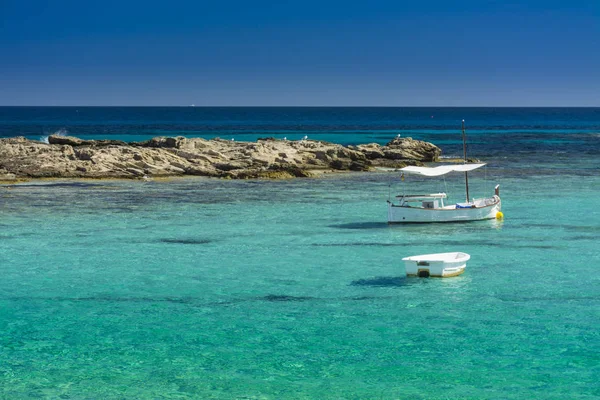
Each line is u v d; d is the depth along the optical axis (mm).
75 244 37094
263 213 47062
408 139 90062
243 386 19062
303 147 82625
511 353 21172
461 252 33531
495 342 22078
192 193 56812
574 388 18766
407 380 19344
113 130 164125
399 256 34156
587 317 24391
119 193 56406
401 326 23641
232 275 30625
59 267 32125
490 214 44000
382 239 38375
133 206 49812
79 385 19172
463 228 41469
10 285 29141
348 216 45938
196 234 39812
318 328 23531
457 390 18703
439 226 42188
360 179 67562
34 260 33500
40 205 49938
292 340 22438
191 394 18578
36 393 18656
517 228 41219
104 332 23344
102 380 19500
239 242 37656
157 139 82562
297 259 33656
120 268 31938
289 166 70250
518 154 96250
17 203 50719
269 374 19828
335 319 24438
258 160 72688
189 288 28594
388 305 25969
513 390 18672
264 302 26531
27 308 26016
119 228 41531
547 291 27641
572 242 37094
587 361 20516
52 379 19578
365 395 18453
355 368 20188
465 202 50781
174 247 36375
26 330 23594
